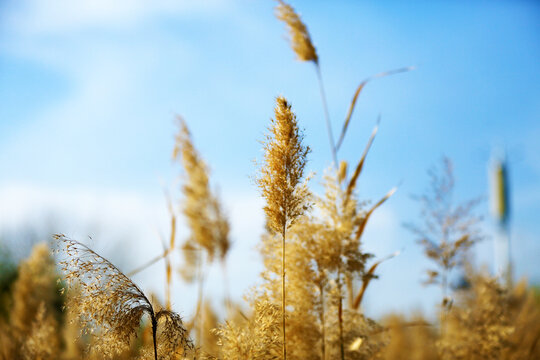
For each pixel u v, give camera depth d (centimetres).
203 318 169
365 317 148
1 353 168
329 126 165
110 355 118
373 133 159
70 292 118
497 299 177
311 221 146
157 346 121
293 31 174
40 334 157
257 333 129
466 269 181
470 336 174
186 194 214
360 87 171
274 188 130
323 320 142
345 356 142
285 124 130
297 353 137
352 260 142
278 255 144
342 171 163
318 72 172
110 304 117
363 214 147
